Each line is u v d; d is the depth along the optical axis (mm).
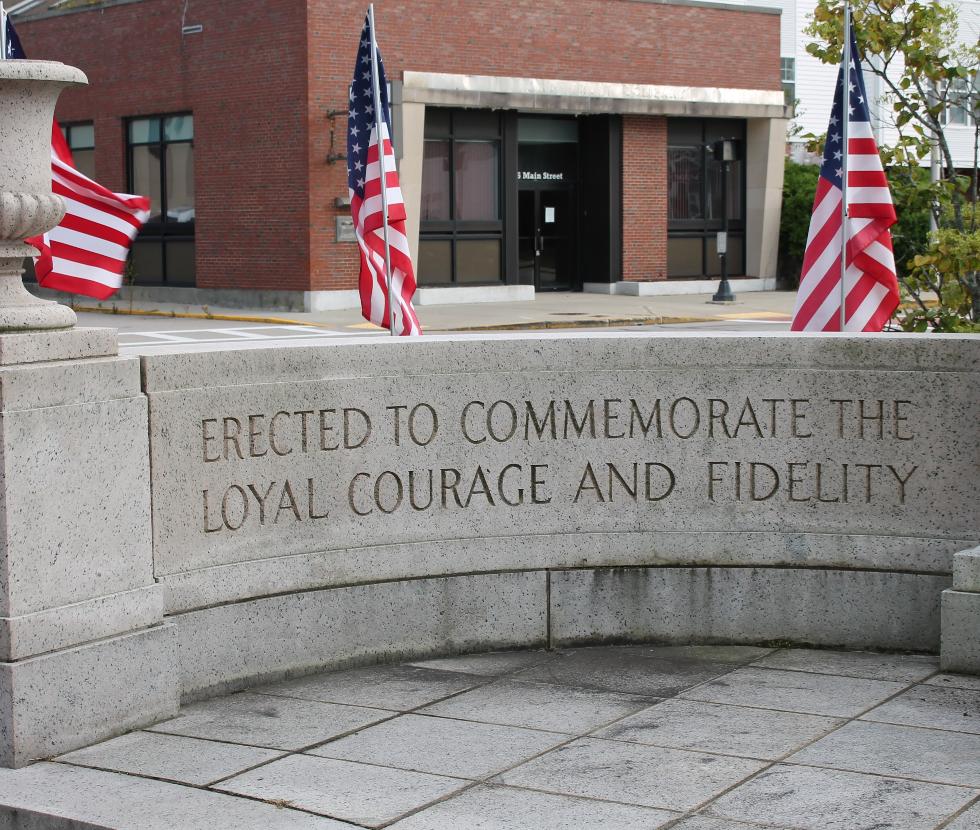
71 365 5754
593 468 7199
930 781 5207
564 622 7199
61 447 5707
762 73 33719
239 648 6527
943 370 6949
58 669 5645
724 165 34062
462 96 28969
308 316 26844
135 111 30656
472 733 5859
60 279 9648
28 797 5172
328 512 6828
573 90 30562
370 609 6930
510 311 27938
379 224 10859
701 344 7160
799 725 5891
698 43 32594
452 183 29922
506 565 7156
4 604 5539
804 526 7168
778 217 34375
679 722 5961
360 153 10930
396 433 6973
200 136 29375
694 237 33938
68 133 32906
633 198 32625
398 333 10797
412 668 6891
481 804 5043
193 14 29062
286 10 27203
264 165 28109
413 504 7023
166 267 30844
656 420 7195
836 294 9609
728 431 7188
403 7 28125
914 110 11430
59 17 32188
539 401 7156
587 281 33281
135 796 5160
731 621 7211
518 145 31797
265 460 6617
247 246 28719
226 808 5031
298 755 5605
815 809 4949
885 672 6691
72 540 5762
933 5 11117
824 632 7141
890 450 7051
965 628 6602
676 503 7223
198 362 6340
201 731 5941
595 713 6109
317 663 6801
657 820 4871
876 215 9547
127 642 5930
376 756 5582
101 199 9719
